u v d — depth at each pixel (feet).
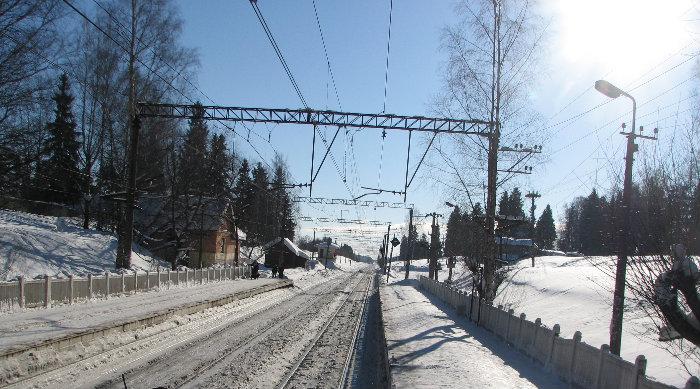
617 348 40.11
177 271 104.06
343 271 354.54
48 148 92.07
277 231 270.46
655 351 44.70
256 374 43.55
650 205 30.17
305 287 171.63
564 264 163.53
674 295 25.76
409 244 219.61
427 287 145.59
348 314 99.76
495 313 60.23
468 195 75.61
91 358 43.96
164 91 110.73
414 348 49.75
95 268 98.27
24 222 118.11
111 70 110.01
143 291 88.22
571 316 70.49
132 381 38.27
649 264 28.91
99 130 126.31
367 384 43.86
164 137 122.83
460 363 42.45
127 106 108.88
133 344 51.60
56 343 42.68
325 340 66.39
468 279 167.73
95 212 142.10
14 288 57.00
